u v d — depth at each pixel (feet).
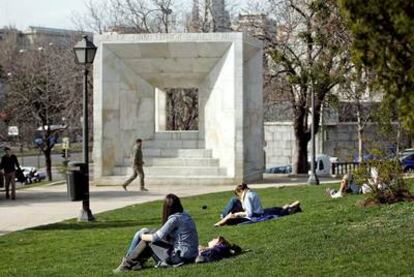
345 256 38.52
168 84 117.39
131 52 111.24
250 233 53.26
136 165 101.96
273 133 192.24
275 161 192.44
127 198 91.50
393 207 56.03
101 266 44.55
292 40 137.80
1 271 45.50
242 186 61.41
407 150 136.67
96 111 110.73
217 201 83.97
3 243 57.52
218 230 57.00
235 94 109.19
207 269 39.04
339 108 158.61
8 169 93.04
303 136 144.36
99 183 109.81
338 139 182.80
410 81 27.73
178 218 41.34
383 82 28.50
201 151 112.88
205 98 115.75
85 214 70.49
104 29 185.37
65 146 187.01
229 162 109.81
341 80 120.98
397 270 34.53
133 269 41.63
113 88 111.75
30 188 111.24
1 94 214.69
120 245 53.62
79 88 177.78
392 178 59.67
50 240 58.49
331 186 95.20
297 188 95.35
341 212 57.11
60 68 185.26
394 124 114.11
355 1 27.73
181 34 109.81
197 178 109.40
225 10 171.83
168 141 115.65
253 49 116.47
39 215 75.61
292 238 47.70
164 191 100.48
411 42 26.94
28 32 322.96
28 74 186.19
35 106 184.55
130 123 113.91
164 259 41.11
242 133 108.99
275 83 142.51
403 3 26.66
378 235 44.06
